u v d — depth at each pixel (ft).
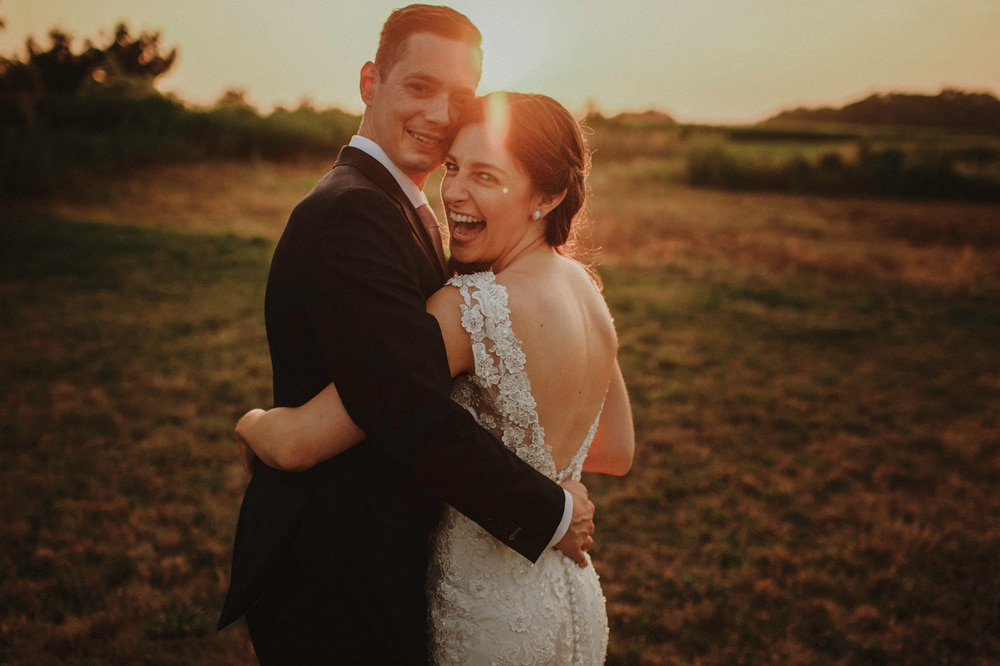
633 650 9.03
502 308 4.20
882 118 216.74
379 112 4.75
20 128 53.21
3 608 9.29
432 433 3.86
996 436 16.34
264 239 35.50
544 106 4.45
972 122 204.33
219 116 70.33
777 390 18.83
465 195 4.40
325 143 72.33
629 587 10.48
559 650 4.68
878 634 9.53
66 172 47.60
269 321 4.50
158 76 110.63
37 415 15.34
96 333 20.94
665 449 15.21
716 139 80.38
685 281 30.71
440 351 4.05
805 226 47.14
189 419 15.56
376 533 4.46
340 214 4.08
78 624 8.93
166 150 60.13
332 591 4.44
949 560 11.27
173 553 10.81
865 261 35.70
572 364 4.41
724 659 9.05
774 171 69.21
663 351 21.57
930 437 16.14
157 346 20.13
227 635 9.05
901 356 21.94
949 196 65.92
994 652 9.23
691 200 59.52
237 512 12.01
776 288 30.01
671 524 12.28
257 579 4.48
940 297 29.45
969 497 13.60
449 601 4.56
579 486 4.77
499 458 4.03
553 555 4.73
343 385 3.95
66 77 86.74
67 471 13.08
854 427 16.71
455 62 4.58
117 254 30.71
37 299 23.91
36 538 10.95
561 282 4.59
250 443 4.45
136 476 12.98
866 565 11.12
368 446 4.47
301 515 4.46
